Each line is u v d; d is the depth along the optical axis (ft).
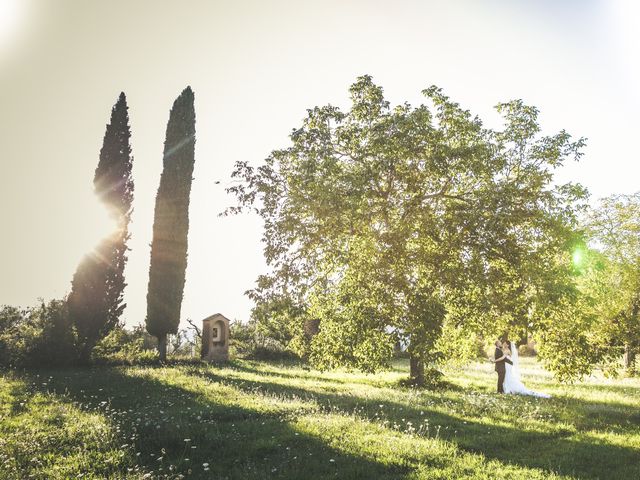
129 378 59.88
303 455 28.14
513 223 50.65
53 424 34.65
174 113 98.53
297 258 48.96
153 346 100.42
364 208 45.06
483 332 53.93
